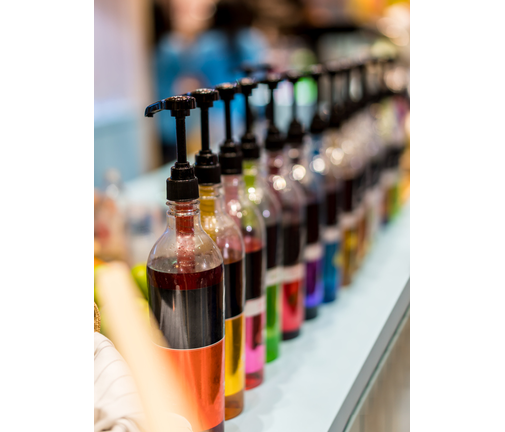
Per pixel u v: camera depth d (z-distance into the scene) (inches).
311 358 33.1
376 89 58.4
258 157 31.0
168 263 21.8
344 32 97.1
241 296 26.5
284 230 33.9
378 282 44.8
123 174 128.1
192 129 100.6
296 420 26.9
